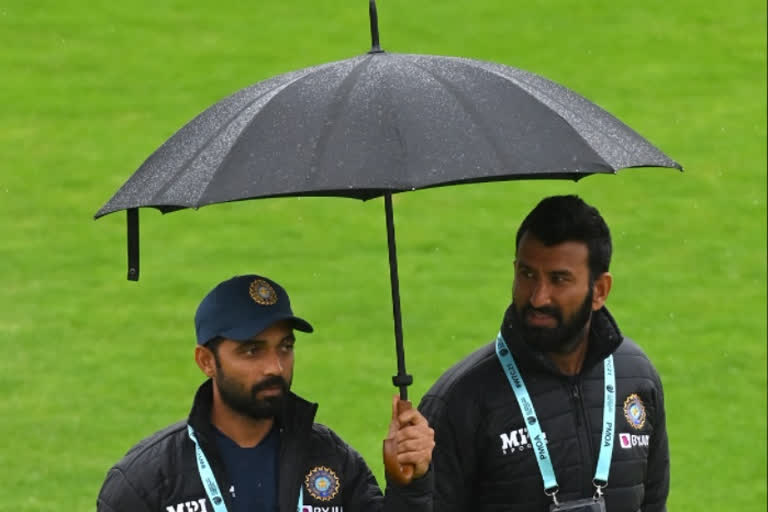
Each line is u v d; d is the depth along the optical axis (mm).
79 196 53000
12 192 53281
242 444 14070
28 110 60375
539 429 15164
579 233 14602
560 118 12922
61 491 32906
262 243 49250
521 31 68000
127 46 66688
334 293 45031
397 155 12039
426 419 15352
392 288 14031
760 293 45062
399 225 50469
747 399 38219
